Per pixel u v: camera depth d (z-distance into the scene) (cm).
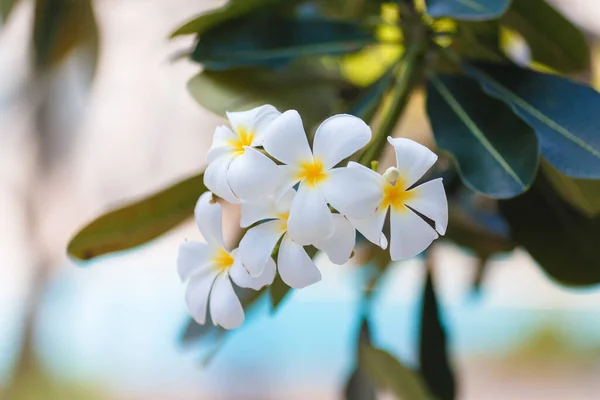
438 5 67
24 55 159
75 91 164
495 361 371
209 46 74
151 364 349
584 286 77
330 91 79
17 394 287
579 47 78
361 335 99
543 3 74
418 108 92
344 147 53
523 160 63
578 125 65
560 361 364
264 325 327
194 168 207
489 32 76
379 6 83
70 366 324
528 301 353
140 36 188
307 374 342
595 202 70
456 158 65
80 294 317
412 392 89
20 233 252
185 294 59
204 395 335
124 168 215
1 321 288
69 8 107
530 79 69
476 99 69
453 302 201
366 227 53
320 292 326
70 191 225
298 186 55
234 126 57
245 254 54
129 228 68
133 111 202
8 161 215
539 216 77
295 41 75
